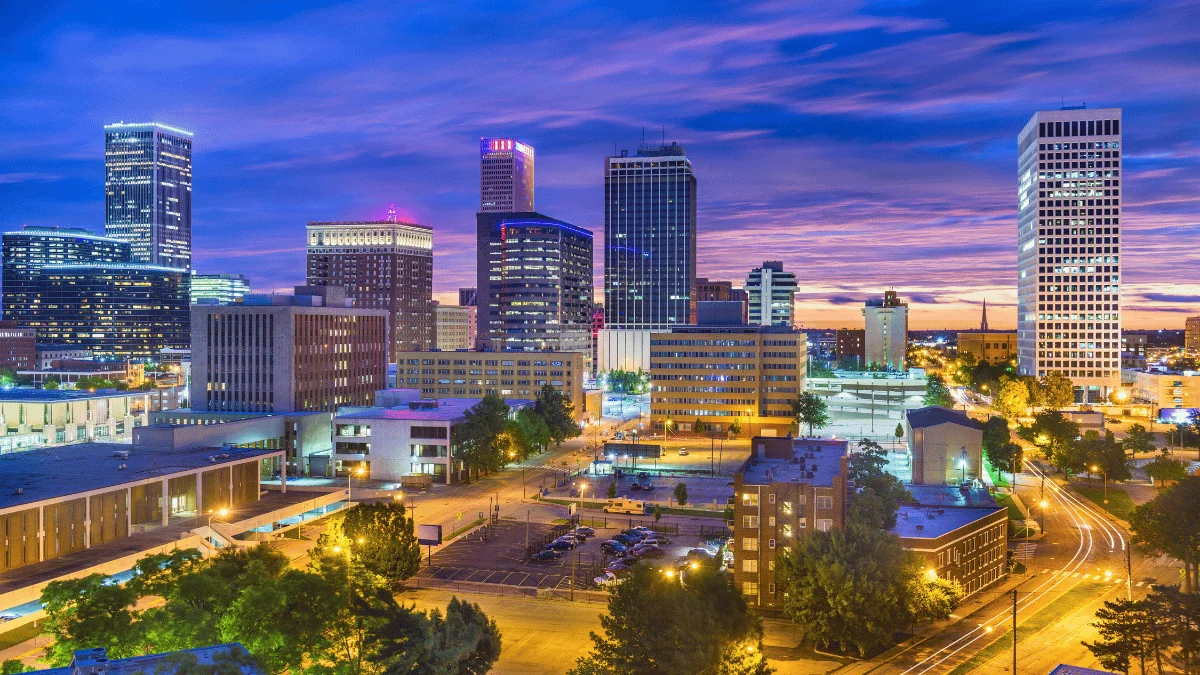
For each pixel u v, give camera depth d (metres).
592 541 182.25
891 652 123.75
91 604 96.00
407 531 147.75
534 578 155.38
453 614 99.00
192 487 174.25
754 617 108.06
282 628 96.38
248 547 162.00
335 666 95.62
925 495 181.62
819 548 128.00
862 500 143.62
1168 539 149.12
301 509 188.12
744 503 144.38
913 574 127.50
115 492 154.00
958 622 136.50
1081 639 127.25
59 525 142.25
